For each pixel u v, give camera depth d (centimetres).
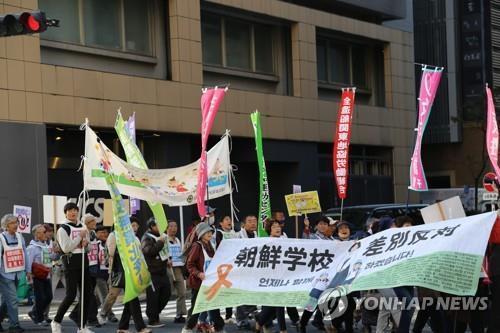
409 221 1516
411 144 5131
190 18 3741
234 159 4156
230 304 1316
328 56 4750
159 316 2003
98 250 1941
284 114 4256
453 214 1357
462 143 5725
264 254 1328
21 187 3047
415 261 1166
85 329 1598
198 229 1552
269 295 1308
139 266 1542
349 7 4725
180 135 3719
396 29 5047
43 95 3136
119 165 1867
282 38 4403
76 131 3375
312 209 2255
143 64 3622
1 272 1744
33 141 3094
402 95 5081
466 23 5641
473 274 1131
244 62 4200
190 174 2028
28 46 3100
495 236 1230
